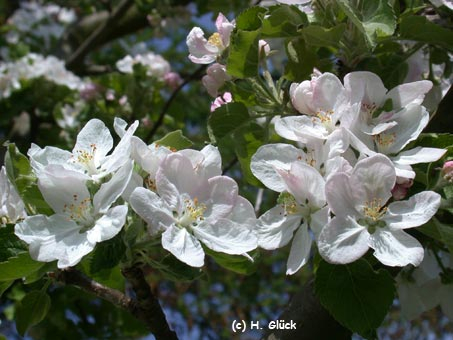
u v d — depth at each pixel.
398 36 0.31
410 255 0.23
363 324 0.25
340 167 0.24
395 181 0.24
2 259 0.24
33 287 0.29
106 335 0.56
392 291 0.25
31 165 0.25
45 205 0.25
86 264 0.27
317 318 0.29
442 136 0.27
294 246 0.24
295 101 0.27
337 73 0.33
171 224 0.24
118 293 0.28
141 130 0.58
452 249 0.26
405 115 0.27
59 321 0.55
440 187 0.26
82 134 0.27
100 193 0.24
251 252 0.26
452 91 0.32
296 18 0.31
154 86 0.60
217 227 0.24
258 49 0.31
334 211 0.23
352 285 0.25
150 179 0.25
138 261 0.26
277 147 0.26
